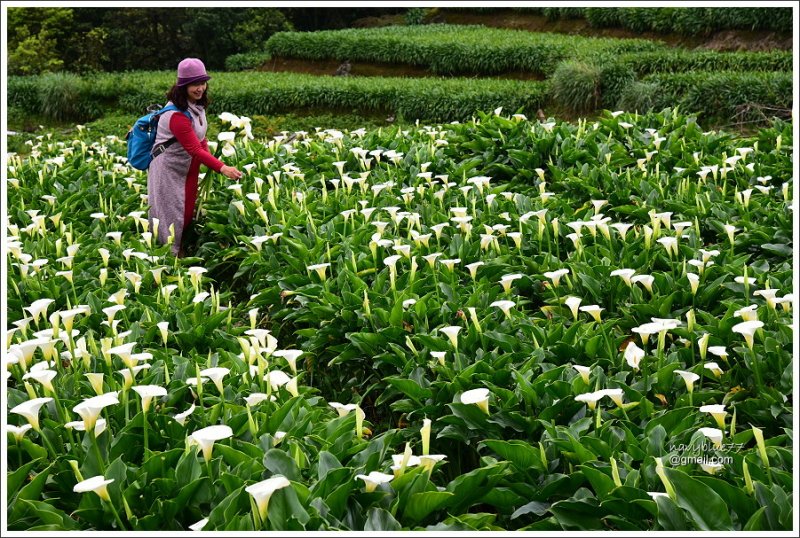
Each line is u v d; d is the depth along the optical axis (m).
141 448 3.52
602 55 19.19
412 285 5.36
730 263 5.55
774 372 4.05
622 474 3.19
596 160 8.77
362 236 6.61
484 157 9.48
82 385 4.04
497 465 3.18
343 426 3.69
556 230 6.06
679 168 8.24
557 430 3.51
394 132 10.81
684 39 23.38
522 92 18.48
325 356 5.30
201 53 33.41
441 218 6.91
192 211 7.91
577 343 4.29
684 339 4.52
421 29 31.41
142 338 4.94
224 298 6.77
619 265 5.59
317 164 9.59
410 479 3.11
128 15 31.08
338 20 40.16
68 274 5.37
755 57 17.48
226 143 9.56
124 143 12.04
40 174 9.34
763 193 7.36
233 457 3.33
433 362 4.40
